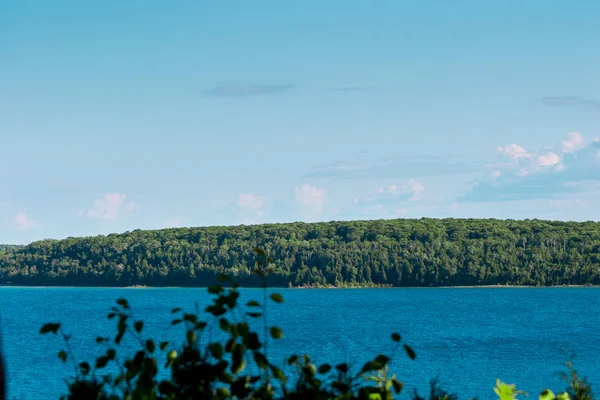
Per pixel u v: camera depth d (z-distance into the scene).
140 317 114.88
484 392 55.91
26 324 125.31
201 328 3.69
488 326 122.00
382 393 3.59
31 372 66.25
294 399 3.59
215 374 3.57
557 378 64.69
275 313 144.62
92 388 3.71
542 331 114.75
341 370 3.81
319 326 118.94
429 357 81.56
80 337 98.25
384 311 150.25
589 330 115.69
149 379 3.57
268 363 3.62
